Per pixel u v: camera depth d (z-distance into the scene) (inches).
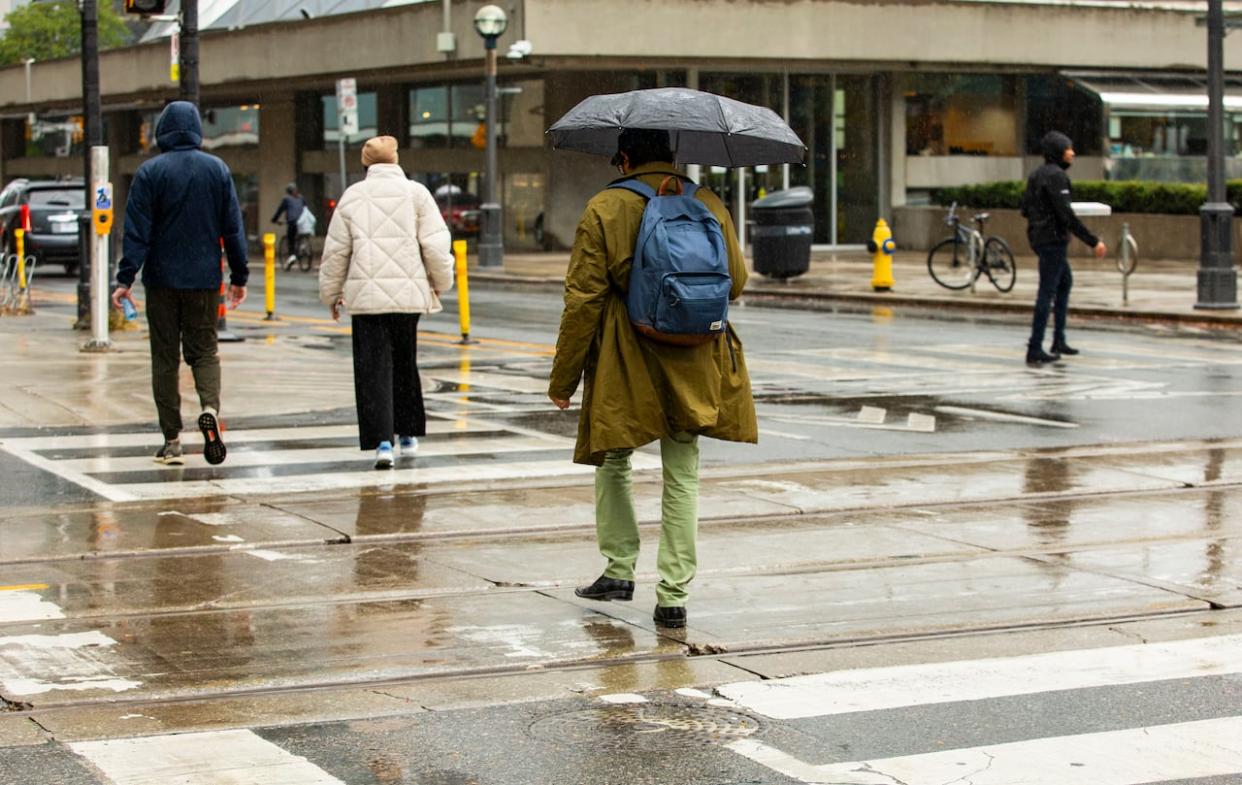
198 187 453.1
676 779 225.3
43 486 441.4
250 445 512.4
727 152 334.0
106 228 769.6
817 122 1759.4
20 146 2689.5
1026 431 559.2
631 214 293.4
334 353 796.0
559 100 1676.9
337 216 461.7
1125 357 796.6
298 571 349.7
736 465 489.1
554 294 1278.3
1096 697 265.4
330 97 1961.1
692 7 1604.3
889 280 1215.6
